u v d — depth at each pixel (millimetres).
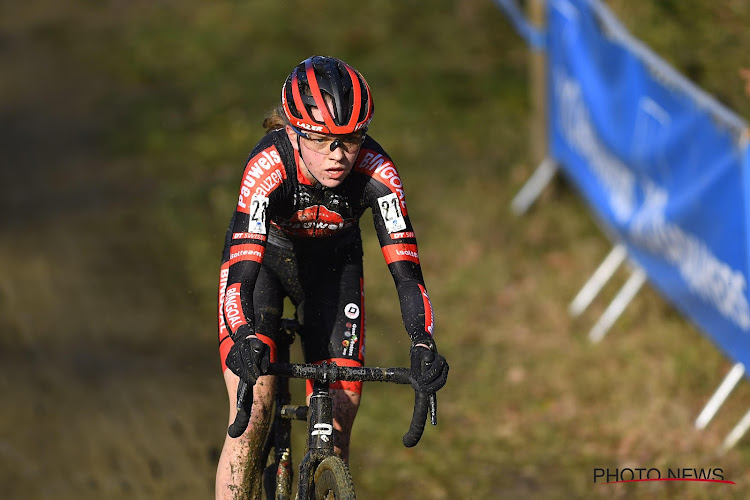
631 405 17500
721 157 15734
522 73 35094
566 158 24078
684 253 17656
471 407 18266
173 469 16062
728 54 21625
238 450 10805
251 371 9141
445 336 21094
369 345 20625
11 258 25688
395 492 15500
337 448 11109
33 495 15195
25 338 21297
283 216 10805
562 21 23203
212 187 29297
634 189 19672
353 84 9656
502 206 26266
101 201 29266
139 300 23188
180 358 20469
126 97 36531
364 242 25609
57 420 17750
